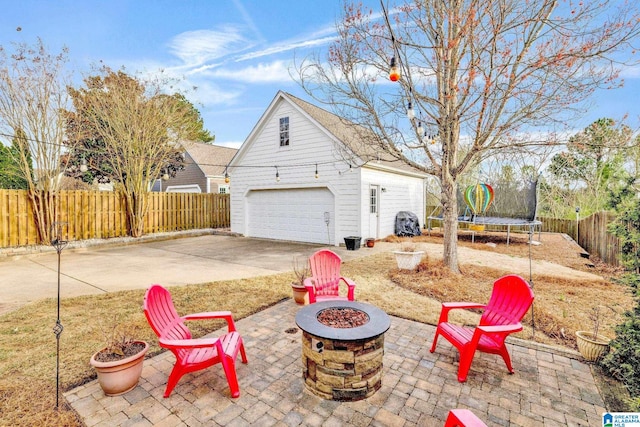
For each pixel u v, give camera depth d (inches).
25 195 400.5
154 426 92.4
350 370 102.6
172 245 454.3
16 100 377.4
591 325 164.1
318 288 183.0
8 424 92.0
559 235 559.5
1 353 134.3
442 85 239.9
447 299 204.1
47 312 182.7
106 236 477.1
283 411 99.4
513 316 121.3
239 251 396.5
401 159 261.9
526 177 544.4
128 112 476.1
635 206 117.1
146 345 116.8
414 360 130.7
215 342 102.7
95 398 104.7
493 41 199.5
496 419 96.3
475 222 464.8
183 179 856.3
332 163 422.6
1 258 348.2
